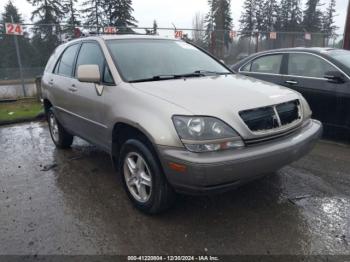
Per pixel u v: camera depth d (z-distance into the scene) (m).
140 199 3.38
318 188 3.85
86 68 3.63
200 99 2.99
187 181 2.77
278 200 3.60
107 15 30.39
